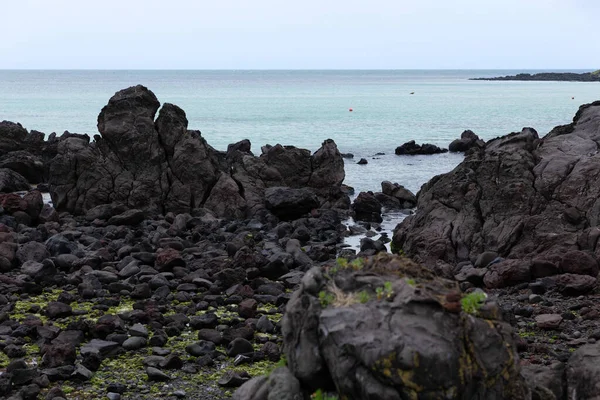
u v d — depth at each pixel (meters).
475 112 132.12
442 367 7.98
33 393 13.59
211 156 37.75
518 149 27.59
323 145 42.59
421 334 8.20
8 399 13.24
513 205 25.89
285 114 122.12
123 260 24.52
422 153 70.50
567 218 24.77
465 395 8.11
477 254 25.05
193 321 18.22
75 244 27.06
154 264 24.53
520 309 18.77
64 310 19.02
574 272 21.83
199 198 36.47
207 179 36.59
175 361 15.46
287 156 41.56
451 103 164.38
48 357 15.37
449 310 8.52
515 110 137.62
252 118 112.00
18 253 24.80
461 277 22.77
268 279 23.39
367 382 8.10
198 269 23.89
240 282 22.38
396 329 8.27
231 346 16.48
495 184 26.75
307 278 9.36
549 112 131.38
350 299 8.95
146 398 13.90
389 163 62.25
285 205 35.66
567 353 15.21
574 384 11.23
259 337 17.34
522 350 15.71
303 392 9.09
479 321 8.51
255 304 19.52
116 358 16.09
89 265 24.19
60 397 13.41
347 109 138.38
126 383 14.61
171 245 27.33
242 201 36.56
